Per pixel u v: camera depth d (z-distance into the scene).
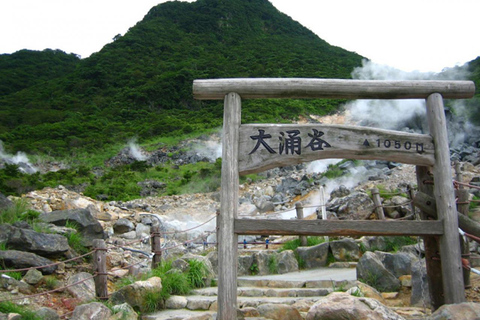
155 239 6.44
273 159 4.09
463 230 4.44
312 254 7.06
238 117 4.20
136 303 4.81
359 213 9.01
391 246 6.98
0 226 5.83
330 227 3.93
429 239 4.41
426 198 4.30
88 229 7.21
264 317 4.47
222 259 3.88
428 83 4.26
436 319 3.44
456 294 3.85
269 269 6.77
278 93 4.24
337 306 3.56
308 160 4.12
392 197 9.11
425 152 4.15
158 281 5.17
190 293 5.50
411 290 4.94
